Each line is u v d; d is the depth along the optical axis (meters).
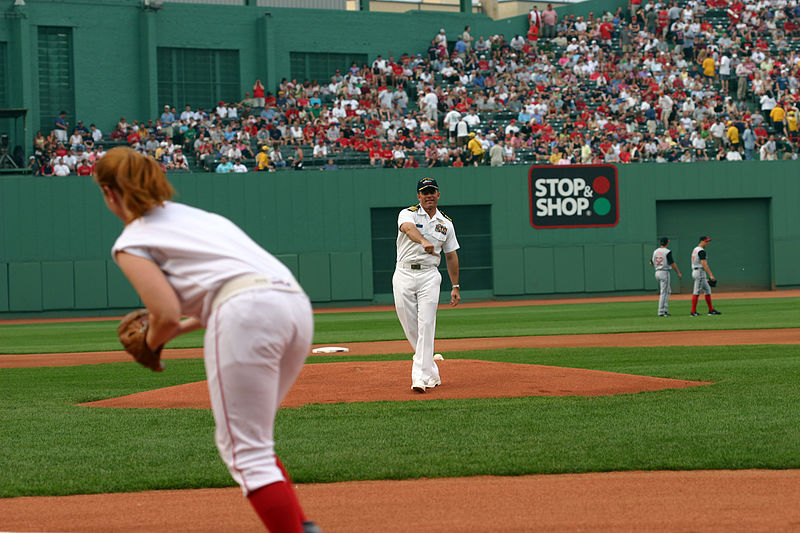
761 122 67.06
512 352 25.11
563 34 75.50
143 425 13.82
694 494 8.98
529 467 10.26
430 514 8.39
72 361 27.00
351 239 60.84
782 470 10.07
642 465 10.28
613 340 28.75
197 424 13.85
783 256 63.91
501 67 71.50
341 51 73.44
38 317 57.66
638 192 62.97
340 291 60.81
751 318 36.72
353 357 24.80
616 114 66.81
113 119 67.38
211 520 8.40
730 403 14.54
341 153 63.12
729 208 64.25
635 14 76.81
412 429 12.82
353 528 7.95
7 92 64.38
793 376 17.72
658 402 14.80
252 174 59.72
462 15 76.19
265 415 5.89
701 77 70.31
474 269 62.50
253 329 5.68
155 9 67.88
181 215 5.98
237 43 70.94
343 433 12.63
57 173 59.34
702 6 76.62
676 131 65.81
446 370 18.62
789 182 63.72
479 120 66.06
